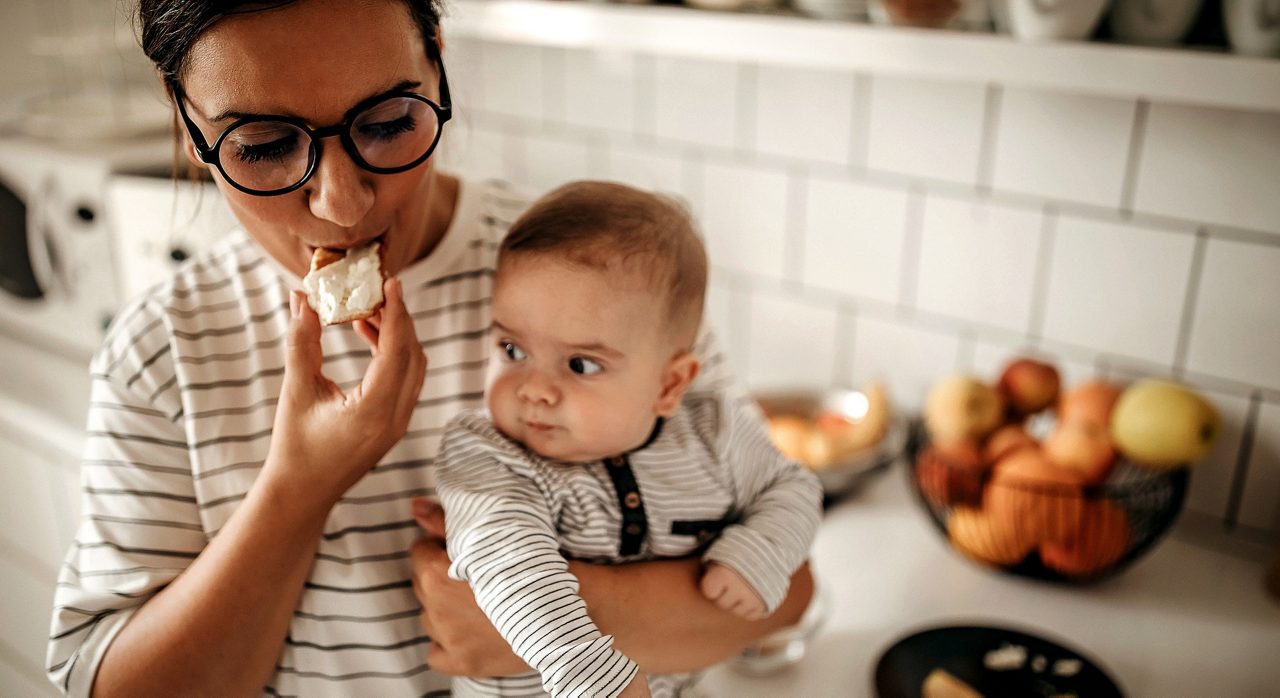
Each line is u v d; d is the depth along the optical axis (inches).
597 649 25.7
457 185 34.1
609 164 64.1
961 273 52.8
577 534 30.6
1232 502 48.2
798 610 34.4
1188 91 33.4
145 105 69.5
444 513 30.0
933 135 51.3
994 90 48.7
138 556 29.6
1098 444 43.5
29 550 63.8
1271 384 45.4
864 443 51.8
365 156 25.6
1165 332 47.5
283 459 27.9
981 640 39.5
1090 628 42.3
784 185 57.3
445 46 31.8
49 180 61.5
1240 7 33.4
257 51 23.5
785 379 61.9
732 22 42.9
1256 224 43.6
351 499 31.7
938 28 39.6
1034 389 47.2
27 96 78.9
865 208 54.9
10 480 62.8
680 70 58.9
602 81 62.2
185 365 30.1
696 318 31.5
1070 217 48.4
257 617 28.7
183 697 28.6
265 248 29.0
